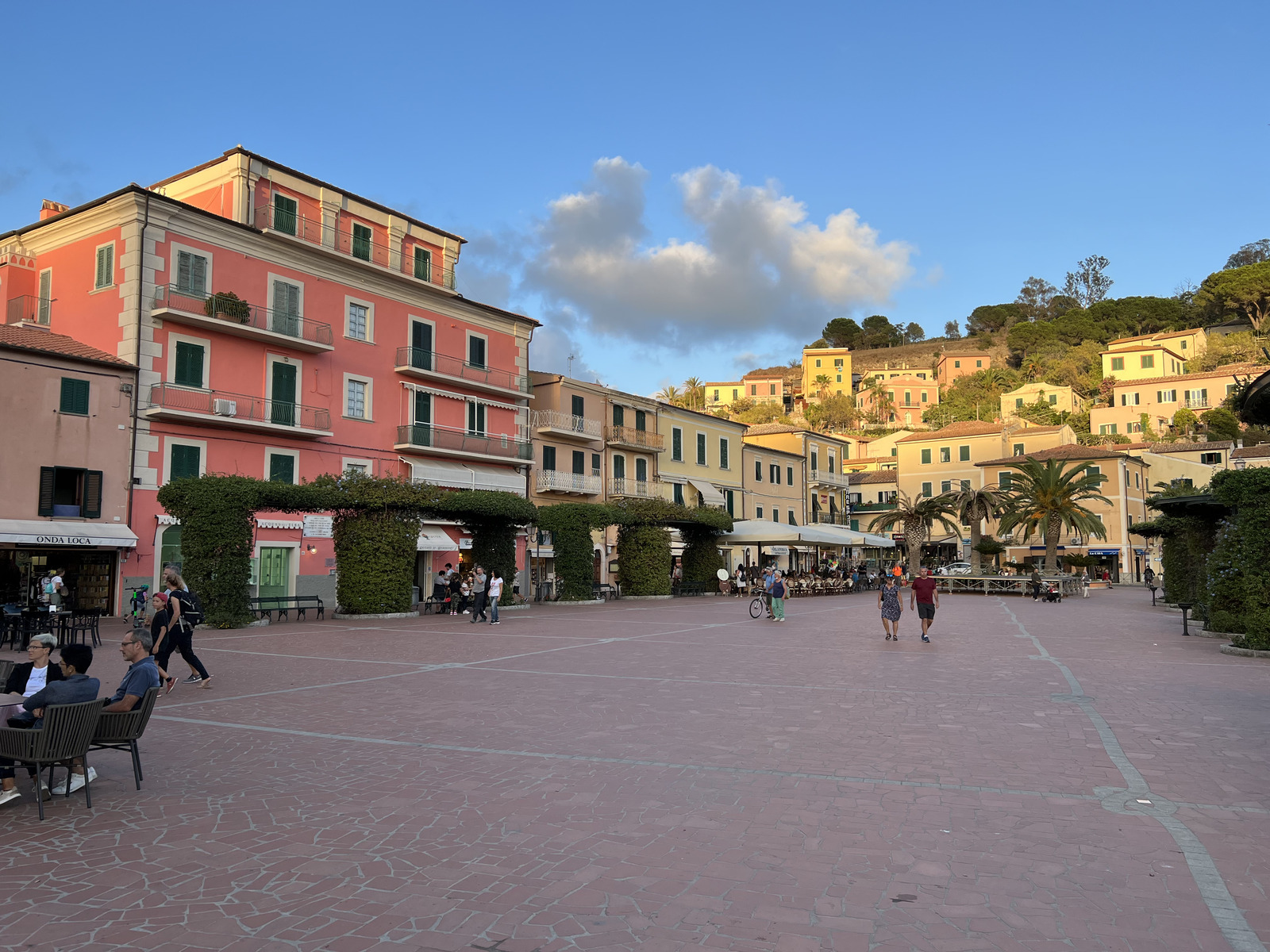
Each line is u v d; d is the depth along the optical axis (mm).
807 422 131625
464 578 33219
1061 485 49969
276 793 7062
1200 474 77312
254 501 24703
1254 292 121438
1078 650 18359
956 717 10312
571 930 4457
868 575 56625
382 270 37719
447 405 41281
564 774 7625
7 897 4883
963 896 4887
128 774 7680
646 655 17141
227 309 31641
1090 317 150750
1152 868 5328
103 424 28531
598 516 38281
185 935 4402
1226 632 20953
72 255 31625
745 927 4484
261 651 17828
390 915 4645
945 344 184875
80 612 20344
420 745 8836
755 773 7664
